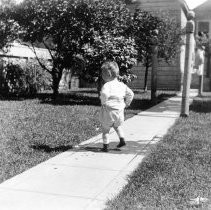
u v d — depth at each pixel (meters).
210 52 19.97
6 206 4.48
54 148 7.18
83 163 6.25
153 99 14.27
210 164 6.22
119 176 5.63
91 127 9.15
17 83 16.17
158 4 20.94
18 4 14.15
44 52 18.25
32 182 5.30
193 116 11.24
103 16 13.90
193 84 21.34
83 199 4.73
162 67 21.33
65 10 13.62
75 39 14.20
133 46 14.10
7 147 7.14
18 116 10.27
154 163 6.24
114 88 6.85
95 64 13.41
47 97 15.54
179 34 18.48
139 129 9.27
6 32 14.18
